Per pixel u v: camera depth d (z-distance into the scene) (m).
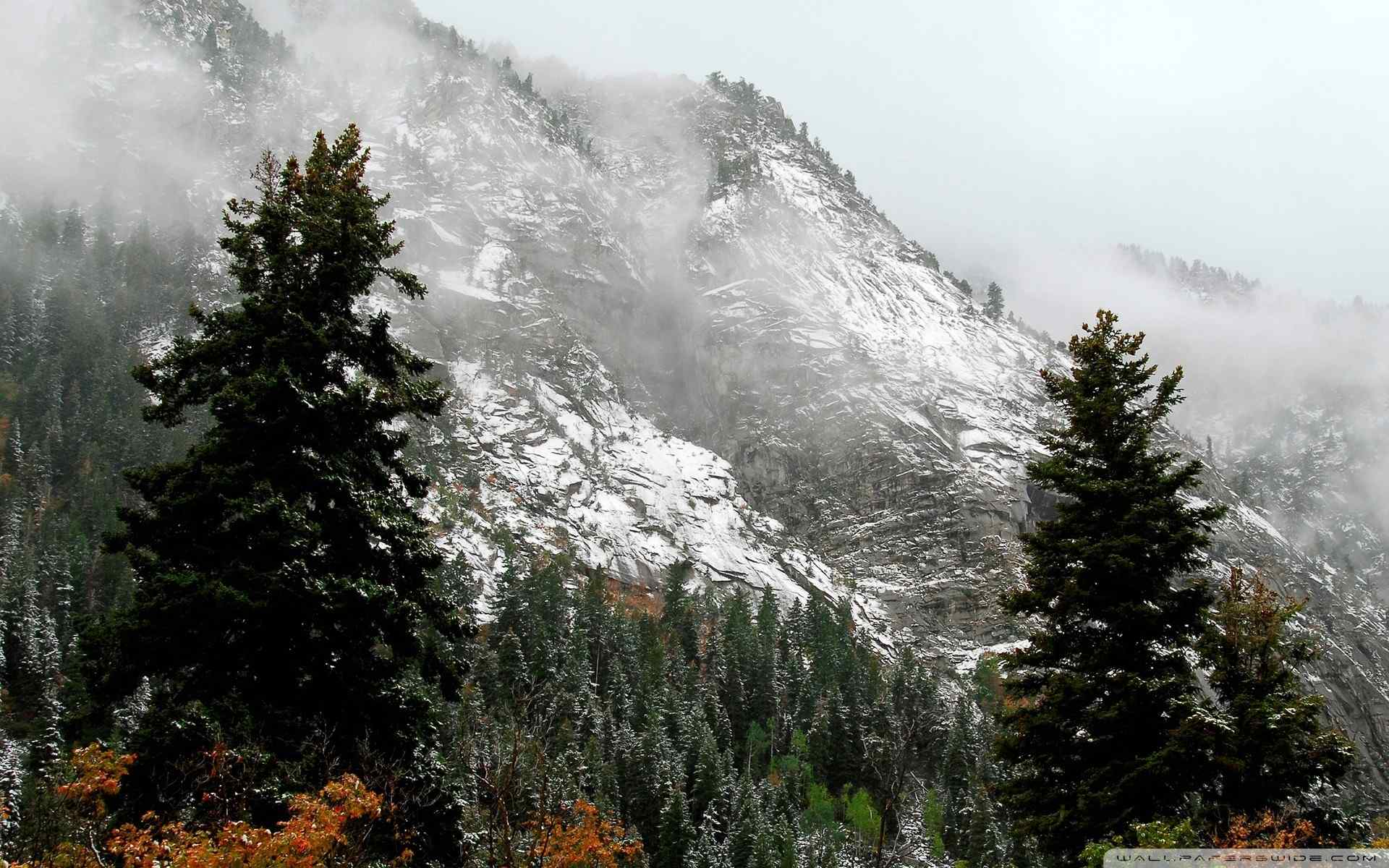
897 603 137.12
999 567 136.25
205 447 20.19
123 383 119.00
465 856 19.62
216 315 21.62
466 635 21.89
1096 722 21.66
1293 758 19.91
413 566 21.45
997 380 184.75
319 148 23.36
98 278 151.12
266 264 21.97
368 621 20.22
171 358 20.73
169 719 17.77
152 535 19.44
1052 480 24.16
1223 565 138.88
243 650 18.88
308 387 20.83
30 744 48.09
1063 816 21.09
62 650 63.66
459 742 21.53
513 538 116.12
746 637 88.75
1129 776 20.25
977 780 61.94
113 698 18.66
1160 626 22.25
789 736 81.00
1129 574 22.38
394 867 18.16
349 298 22.53
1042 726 22.38
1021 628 126.75
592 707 67.31
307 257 21.94
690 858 53.78
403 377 22.95
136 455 104.06
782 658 92.62
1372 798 70.94
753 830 55.81
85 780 15.08
